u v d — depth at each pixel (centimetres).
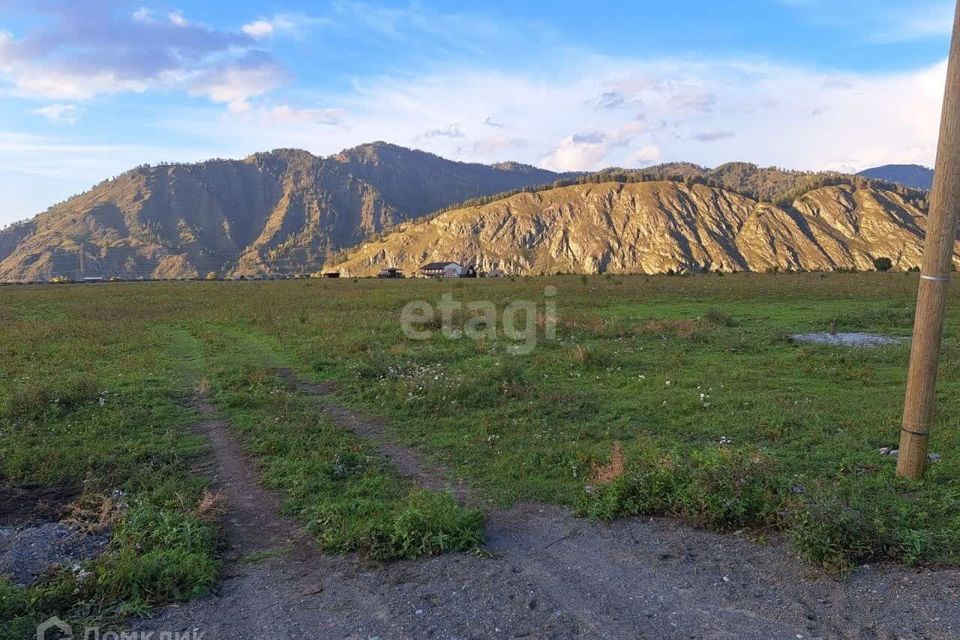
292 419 959
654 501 599
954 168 577
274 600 456
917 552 472
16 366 1430
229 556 531
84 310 2945
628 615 425
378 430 920
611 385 1151
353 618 429
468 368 1323
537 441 824
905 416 631
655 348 1546
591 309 2633
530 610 432
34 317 2733
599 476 669
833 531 491
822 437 790
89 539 555
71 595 452
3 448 804
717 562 497
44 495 670
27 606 437
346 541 537
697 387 1104
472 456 778
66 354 1594
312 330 2016
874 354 1377
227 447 841
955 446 734
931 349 608
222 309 2864
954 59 568
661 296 3178
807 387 1094
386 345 1686
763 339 1631
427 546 523
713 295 3167
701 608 432
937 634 387
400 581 478
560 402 1016
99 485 687
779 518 548
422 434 887
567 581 473
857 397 1005
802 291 3216
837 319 2039
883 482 620
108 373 1339
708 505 567
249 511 630
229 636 412
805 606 428
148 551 518
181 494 639
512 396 1070
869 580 456
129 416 962
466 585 468
